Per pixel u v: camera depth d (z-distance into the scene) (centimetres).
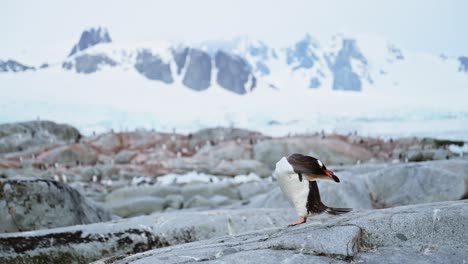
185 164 2998
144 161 3195
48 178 996
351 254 405
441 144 3603
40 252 714
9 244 708
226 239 524
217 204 1532
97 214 1102
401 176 1201
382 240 441
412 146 3500
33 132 4047
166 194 1739
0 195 936
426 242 433
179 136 4084
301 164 515
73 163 3241
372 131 6612
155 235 760
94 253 730
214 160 3120
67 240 732
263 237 482
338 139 3684
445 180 1157
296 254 410
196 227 769
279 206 1173
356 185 1163
